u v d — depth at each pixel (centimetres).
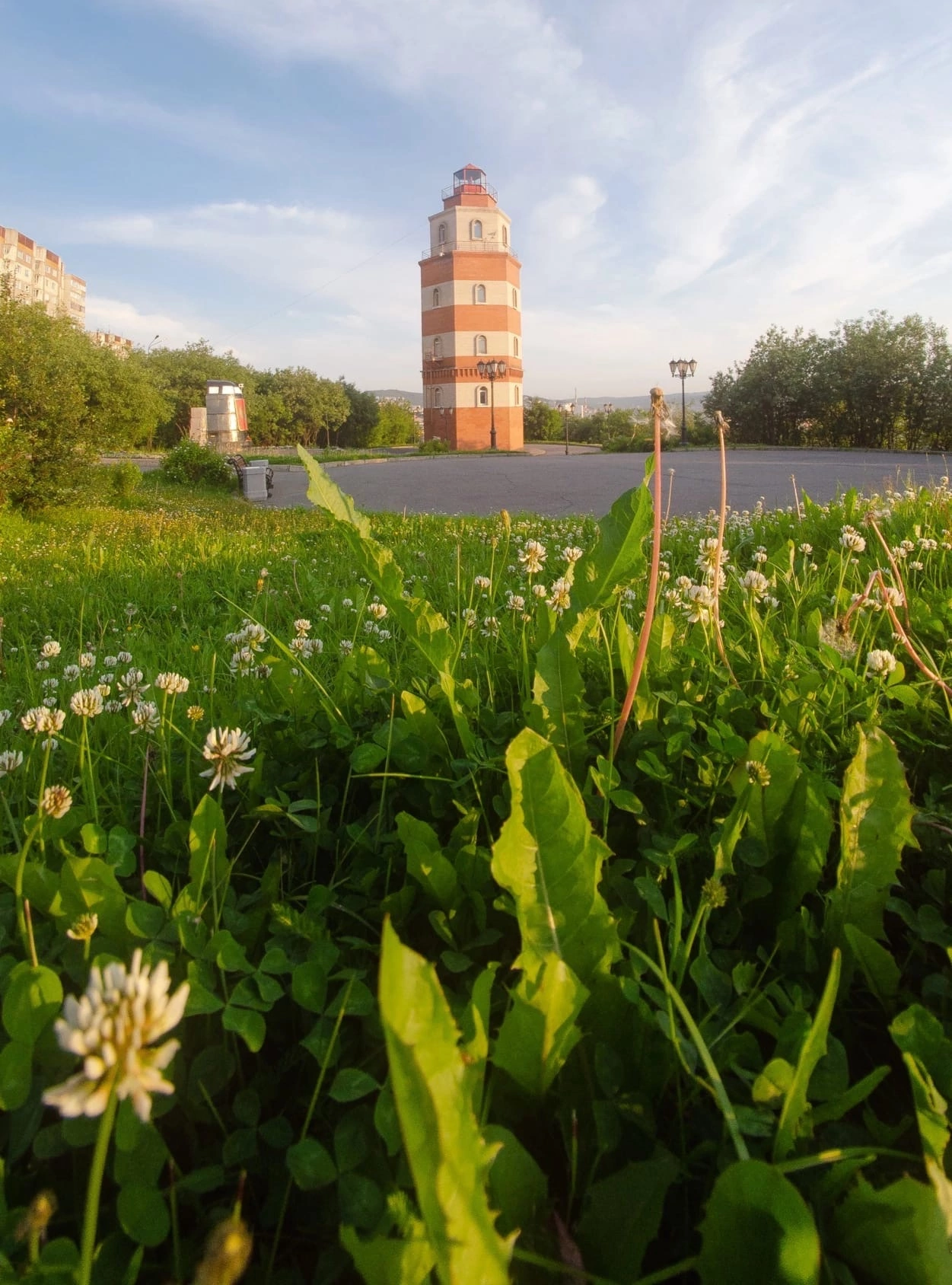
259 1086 107
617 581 186
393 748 172
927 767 180
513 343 6769
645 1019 102
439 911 130
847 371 3966
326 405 7625
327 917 140
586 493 1530
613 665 209
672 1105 100
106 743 212
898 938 137
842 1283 76
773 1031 105
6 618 441
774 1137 89
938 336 3794
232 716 205
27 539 960
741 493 1283
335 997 115
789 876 134
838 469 1769
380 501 1540
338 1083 94
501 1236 78
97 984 64
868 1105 96
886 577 315
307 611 409
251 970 115
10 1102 91
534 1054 92
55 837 149
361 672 222
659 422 149
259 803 175
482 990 90
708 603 209
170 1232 88
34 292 10912
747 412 4397
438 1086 62
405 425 9119
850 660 208
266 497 1938
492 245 6556
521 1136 98
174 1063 104
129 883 152
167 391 6372
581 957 105
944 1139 78
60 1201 90
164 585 532
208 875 134
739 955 126
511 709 215
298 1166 87
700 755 171
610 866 142
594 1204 80
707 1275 73
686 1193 88
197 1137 101
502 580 430
